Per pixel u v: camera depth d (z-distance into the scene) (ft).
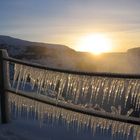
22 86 9.35
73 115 7.48
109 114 6.61
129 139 7.06
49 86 8.14
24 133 8.21
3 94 9.18
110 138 7.31
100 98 7.18
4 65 9.14
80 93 7.41
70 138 7.62
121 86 6.64
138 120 6.07
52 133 8.04
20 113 9.55
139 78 6.05
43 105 8.24
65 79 7.72
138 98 6.43
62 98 7.80
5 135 8.18
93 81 7.12
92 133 7.82
